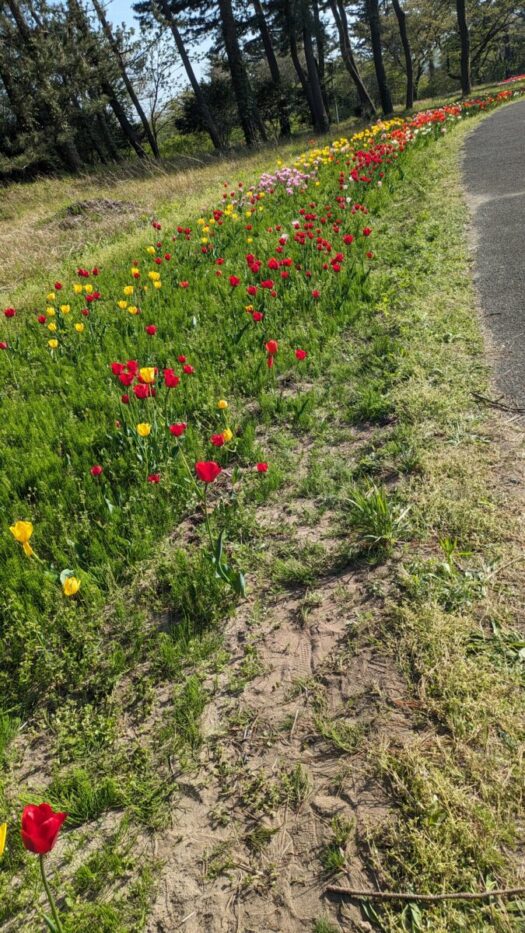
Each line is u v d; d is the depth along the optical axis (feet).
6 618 9.63
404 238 23.76
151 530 11.05
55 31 74.43
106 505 11.82
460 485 9.92
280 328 18.67
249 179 48.57
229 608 9.06
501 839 5.55
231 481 12.21
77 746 7.55
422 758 6.32
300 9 91.66
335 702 7.27
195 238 31.40
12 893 6.20
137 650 8.73
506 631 7.39
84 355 19.56
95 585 10.03
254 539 10.36
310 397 14.17
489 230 22.80
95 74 77.77
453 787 6.00
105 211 46.14
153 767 7.13
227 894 5.78
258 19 110.22
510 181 29.86
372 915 5.31
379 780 6.34
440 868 5.42
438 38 153.48
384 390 13.66
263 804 6.45
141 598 9.68
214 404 14.64
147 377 12.11
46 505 11.79
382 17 143.64
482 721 6.49
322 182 38.60
